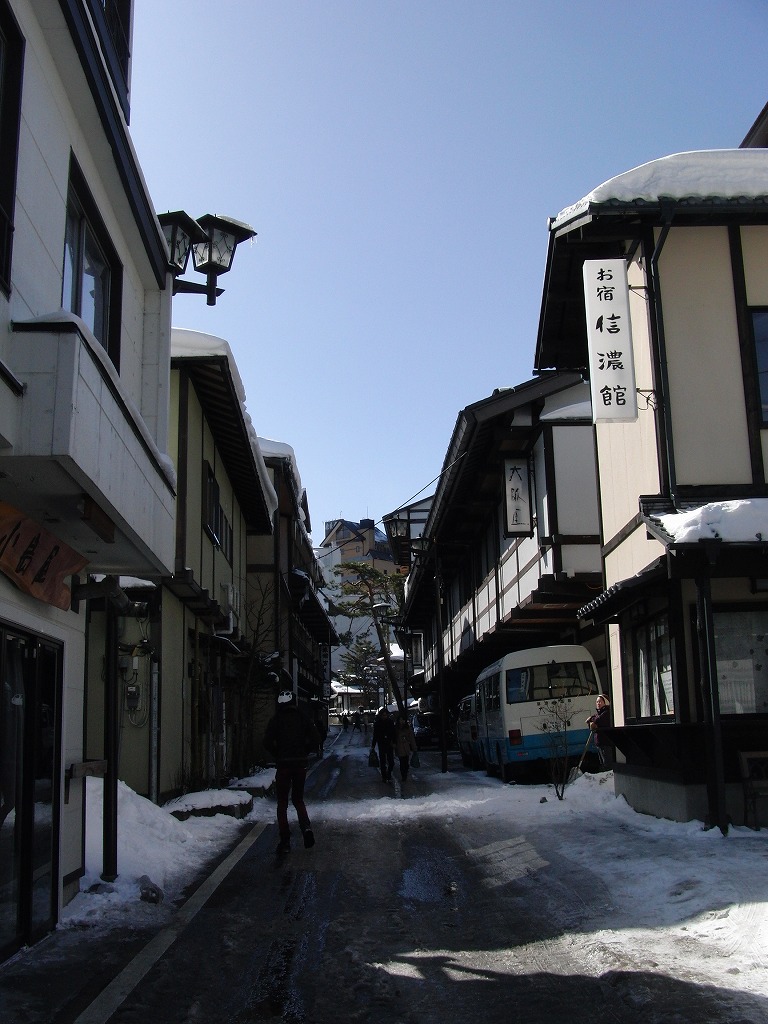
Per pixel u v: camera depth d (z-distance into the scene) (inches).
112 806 338.0
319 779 923.4
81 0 280.2
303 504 1502.2
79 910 294.8
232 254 445.7
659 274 474.9
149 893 319.9
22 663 257.6
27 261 256.5
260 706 1115.3
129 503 287.6
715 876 307.7
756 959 223.0
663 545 436.8
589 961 232.5
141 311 423.5
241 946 260.5
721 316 471.5
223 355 658.8
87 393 234.8
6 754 241.0
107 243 361.7
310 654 1806.1
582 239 488.4
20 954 248.1
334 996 216.1
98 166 339.3
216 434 803.4
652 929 257.0
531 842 425.7
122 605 348.8
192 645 740.7
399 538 1454.2
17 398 219.1
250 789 713.6
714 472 456.4
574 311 579.8
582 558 725.3
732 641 445.4
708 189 461.1
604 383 471.2
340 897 324.5
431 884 344.2
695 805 427.8
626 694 530.6
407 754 871.7
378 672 2878.9
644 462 486.0
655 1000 198.7
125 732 564.7
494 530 996.6
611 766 711.1
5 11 247.0
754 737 429.7
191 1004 211.3
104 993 218.7
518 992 213.0
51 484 239.1
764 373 469.7
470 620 1200.2
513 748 751.1
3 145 246.4
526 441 808.9
